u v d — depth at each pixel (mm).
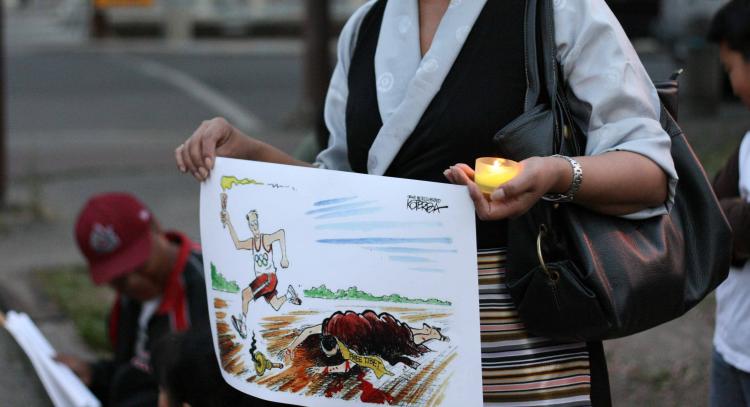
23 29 21516
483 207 1504
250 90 14141
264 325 1752
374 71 1854
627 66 1643
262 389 1773
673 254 1651
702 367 3875
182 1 21375
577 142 1680
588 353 1746
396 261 1652
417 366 1677
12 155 9492
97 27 20828
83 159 9289
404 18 1820
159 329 3004
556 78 1669
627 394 3682
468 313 1631
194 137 1836
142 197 7715
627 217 1636
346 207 1669
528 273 1630
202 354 1935
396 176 1788
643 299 1602
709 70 10906
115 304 3186
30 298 5066
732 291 2377
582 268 1594
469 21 1718
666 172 1610
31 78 14953
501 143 1621
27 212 7176
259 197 1725
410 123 1738
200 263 3062
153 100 13172
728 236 1735
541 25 1692
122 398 2975
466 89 1710
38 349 2740
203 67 16719
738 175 2363
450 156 1723
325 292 1701
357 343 1700
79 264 5789
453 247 1614
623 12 18125
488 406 1729
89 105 12688
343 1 20031
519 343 1710
